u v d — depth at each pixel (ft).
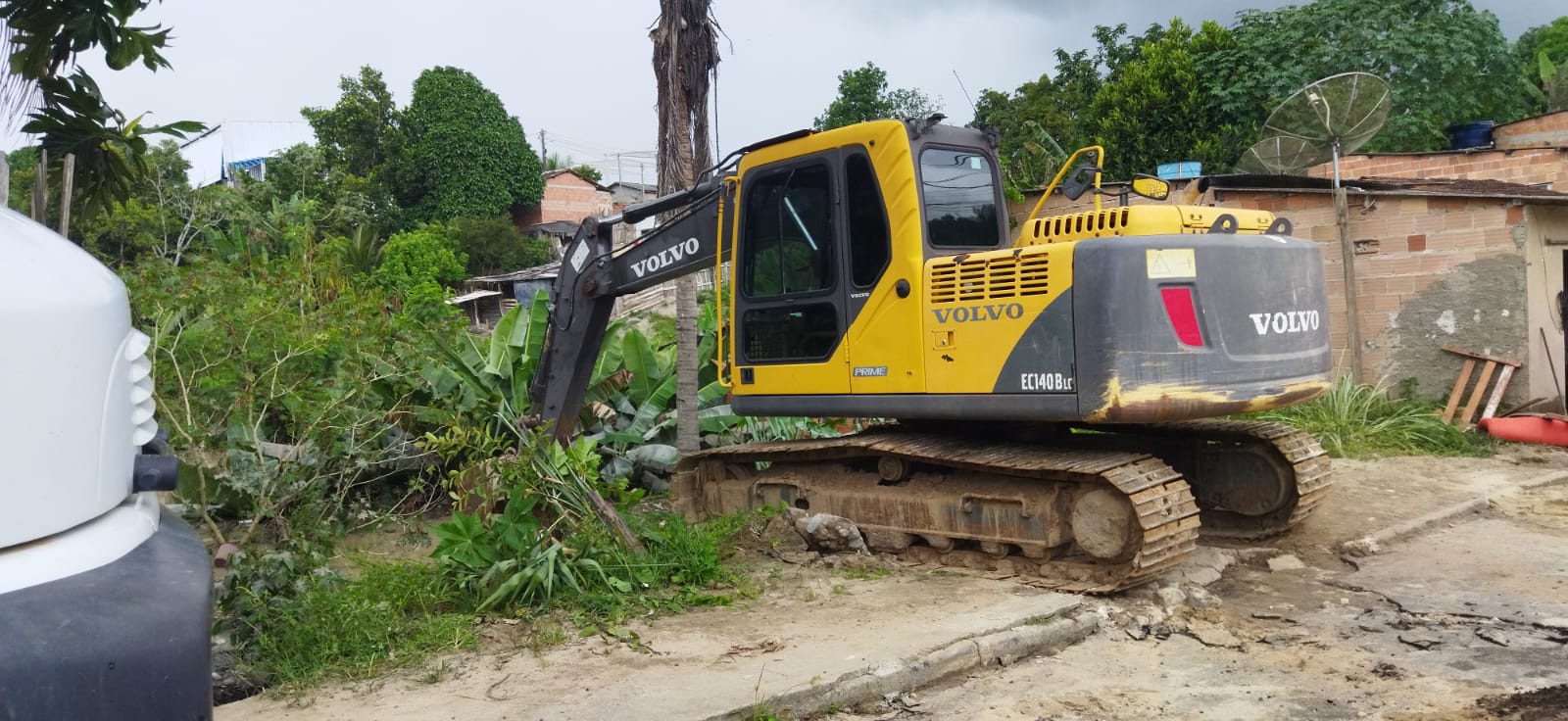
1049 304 20.15
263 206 97.96
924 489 24.00
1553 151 50.65
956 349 21.39
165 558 7.31
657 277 26.55
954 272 21.45
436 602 19.98
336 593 18.43
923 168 22.44
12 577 6.31
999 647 17.44
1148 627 19.22
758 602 20.39
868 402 22.75
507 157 126.52
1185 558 21.38
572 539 21.18
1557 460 34.86
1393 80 73.87
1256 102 73.77
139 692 6.47
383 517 26.76
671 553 21.81
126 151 23.90
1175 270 19.72
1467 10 74.90
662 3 30.71
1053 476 21.52
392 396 28.53
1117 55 93.50
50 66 21.77
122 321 7.42
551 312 27.73
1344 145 42.83
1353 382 41.60
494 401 28.27
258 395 21.49
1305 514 24.81
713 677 15.90
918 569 23.02
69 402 6.63
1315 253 22.07
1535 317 39.58
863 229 22.82
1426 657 17.33
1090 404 19.61
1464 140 58.23
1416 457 35.76
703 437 35.04
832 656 16.70
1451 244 40.57
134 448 7.56
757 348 25.03
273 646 16.67
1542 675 16.28
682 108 30.68
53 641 6.21
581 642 18.02
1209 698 15.70
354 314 24.16
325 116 123.75
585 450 23.17
